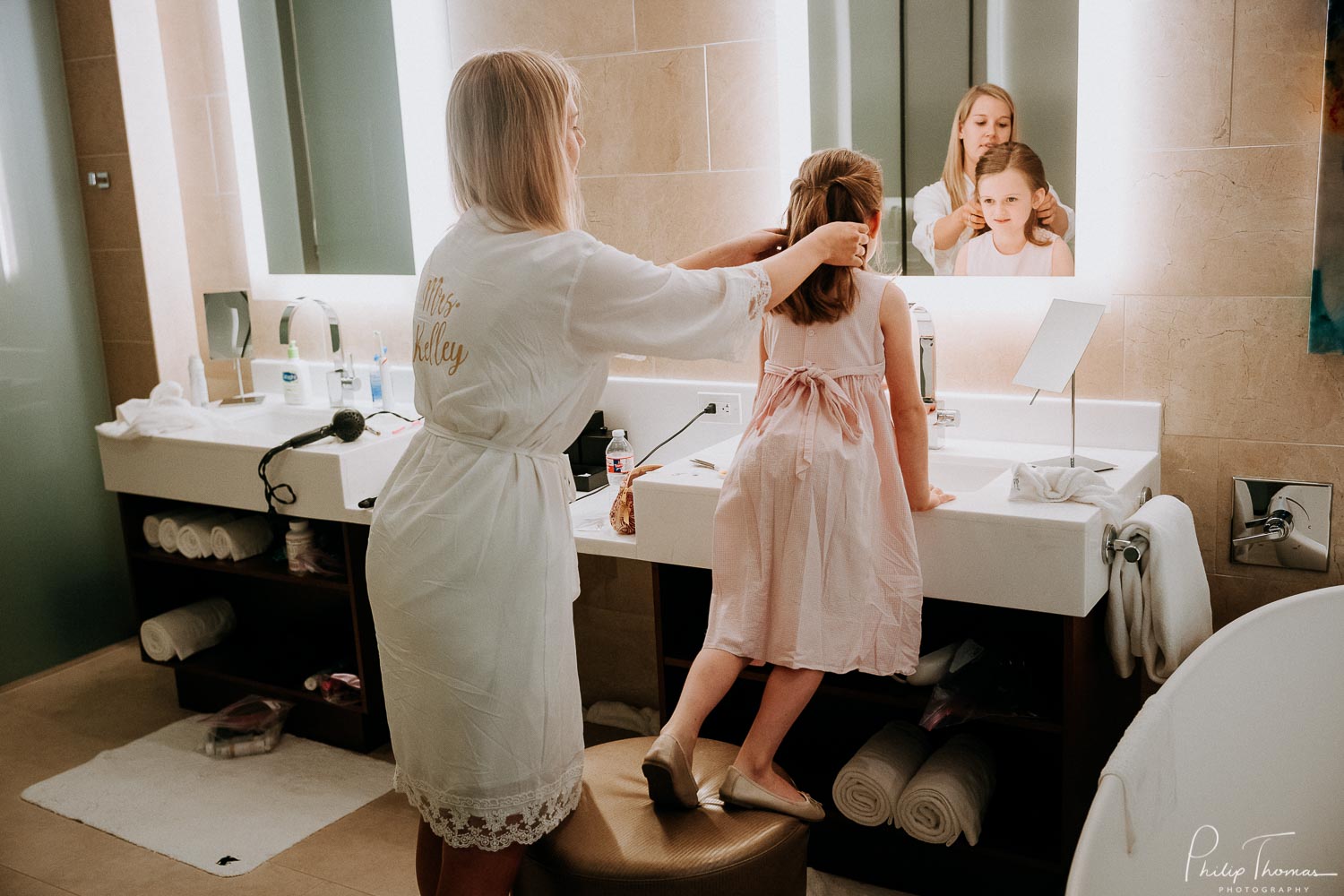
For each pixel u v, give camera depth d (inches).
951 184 94.1
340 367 125.0
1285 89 81.5
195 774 109.2
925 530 76.7
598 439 110.2
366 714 111.3
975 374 97.5
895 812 81.1
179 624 122.9
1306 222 82.7
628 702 122.3
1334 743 79.9
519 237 59.3
